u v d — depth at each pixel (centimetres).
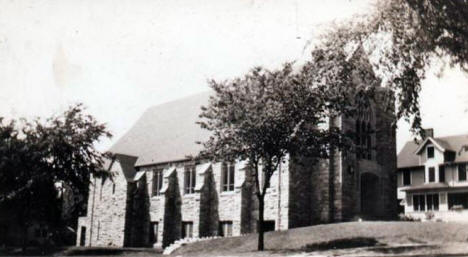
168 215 3962
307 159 3359
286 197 3189
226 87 2573
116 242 4281
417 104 2133
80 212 4869
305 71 2438
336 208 3209
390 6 2142
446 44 2098
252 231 3384
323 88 2378
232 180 3647
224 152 2500
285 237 2686
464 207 4469
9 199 3058
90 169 3306
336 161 3272
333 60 2236
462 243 2095
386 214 3603
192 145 4044
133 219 4291
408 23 2119
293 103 2411
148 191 4312
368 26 2177
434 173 4825
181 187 3981
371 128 3603
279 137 2431
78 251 3441
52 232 4600
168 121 4822
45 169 3088
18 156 3011
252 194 3447
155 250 3584
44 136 3103
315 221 3266
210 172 3778
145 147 4706
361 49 2189
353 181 3319
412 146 5397
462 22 2058
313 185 3338
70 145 3162
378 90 2267
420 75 2155
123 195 4325
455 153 4744
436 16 2081
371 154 3597
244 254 2362
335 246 2292
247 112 2420
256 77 2517
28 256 3161
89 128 3306
